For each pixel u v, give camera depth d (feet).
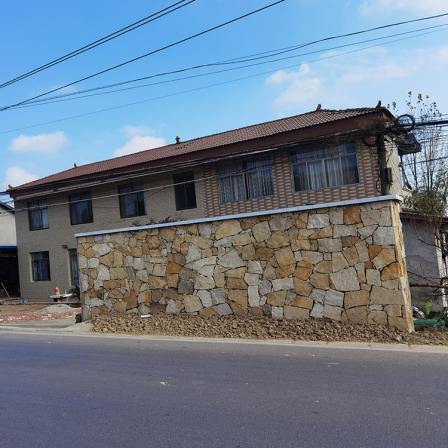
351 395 18.75
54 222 91.25
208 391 20.17
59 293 85.61
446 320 34.63
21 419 17.70
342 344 28.94
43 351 31.68
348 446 13.98
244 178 69.46
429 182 72.95
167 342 32.68
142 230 41.11
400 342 28.58
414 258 46.91
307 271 33.53
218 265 37.24
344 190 62.39
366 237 31.55
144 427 16.29
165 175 77.15
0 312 68.64
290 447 14.10
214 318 36.91
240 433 15.34
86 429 16.37
